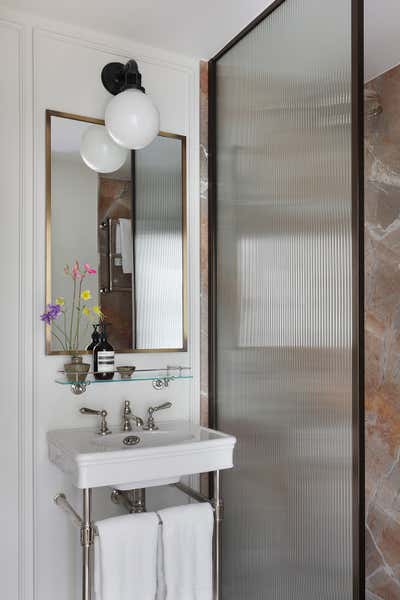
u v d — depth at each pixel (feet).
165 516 6.98
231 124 8.73
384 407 9.64
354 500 6.20
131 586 6.70
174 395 8.84
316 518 6.79
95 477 6.56
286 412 7.36
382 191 9.78
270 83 7.80
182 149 9.02
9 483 7.56
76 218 8.11
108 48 8.46
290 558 7.22
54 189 7.96
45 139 7.93
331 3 6.66
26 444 7.66
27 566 7.59
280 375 7.48
